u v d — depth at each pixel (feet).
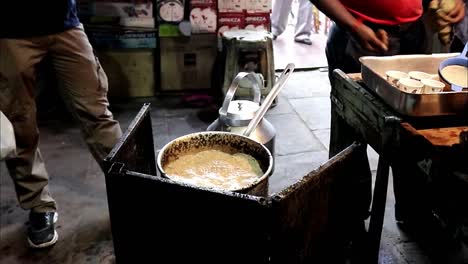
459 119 4.91
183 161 5.62
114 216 4.76
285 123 10.62
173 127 10.35
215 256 4.60
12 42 5.72
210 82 11.93
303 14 15.49
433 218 6.14
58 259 6.62
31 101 6.15
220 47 11.21
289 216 4.20
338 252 5.65
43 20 5.76
